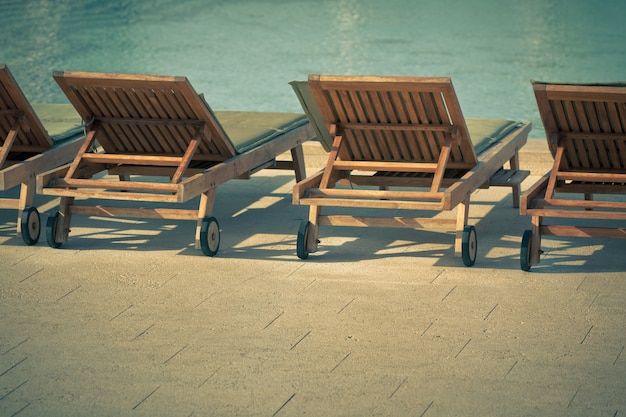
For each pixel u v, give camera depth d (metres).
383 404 5.34
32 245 8.34
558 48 21.75
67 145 8.98
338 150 8.06
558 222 9.13
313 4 28.33
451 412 5.24
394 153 8.23
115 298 7.03
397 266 7.71
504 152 8.94
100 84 7.91
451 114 7.62
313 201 7.73
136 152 8.73
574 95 7.28
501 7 27.44
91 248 8.27
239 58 21.12
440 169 7.69
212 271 7.62
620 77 18.66
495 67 19.98
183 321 6.58
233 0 29.09
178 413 5.27
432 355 5.97
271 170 11.34
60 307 6.86
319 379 5.66
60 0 28.69
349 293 7.08
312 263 7.82
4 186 8.08
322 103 7.84
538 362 5.86
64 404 5.39
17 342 6.25
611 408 5.26
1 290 7.21
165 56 21.23
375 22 25.41
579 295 6.99
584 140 7.82
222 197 10.13
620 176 7.61
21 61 20.70
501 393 5.45
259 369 5.80
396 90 7.53
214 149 8.52
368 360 5.91
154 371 5.80
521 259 7.44
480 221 9.12
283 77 19.28
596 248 8.15
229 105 17.16
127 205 9.83
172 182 7.80
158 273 7.59
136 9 27.31
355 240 8.49
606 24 24.53
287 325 6.48
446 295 7.02
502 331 6.34
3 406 5.38
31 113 8.43
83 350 6.11
